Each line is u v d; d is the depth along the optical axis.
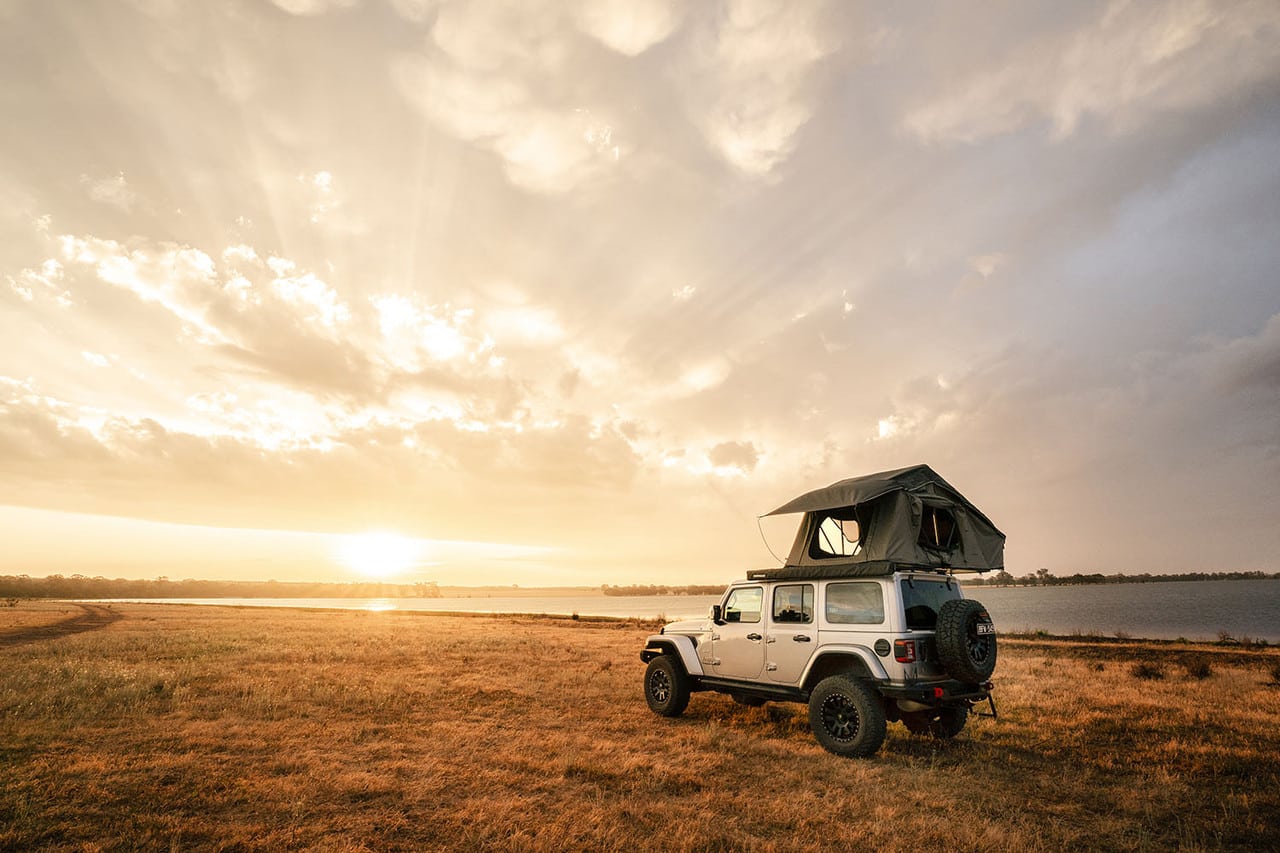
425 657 16.53
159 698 10.04
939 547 8.80
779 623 8.77
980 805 5.92
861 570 8.00
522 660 16.31
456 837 4.90
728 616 9.61
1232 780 6.84
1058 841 5.14
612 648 20.39
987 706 10.99
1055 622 68.56
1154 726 9.36
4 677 11.62
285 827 4.99
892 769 7.00
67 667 12.84
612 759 7.16
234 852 4.56
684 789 6.25
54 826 4.80
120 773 6.19
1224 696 12.03
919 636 7.62
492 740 7.91
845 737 7.62
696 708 10.48
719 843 4.88
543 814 5.39
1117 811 5.89
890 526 8.19
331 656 16.31
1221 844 5.15
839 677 7.74
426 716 9.28
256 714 9.08
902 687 7.27
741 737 8.35
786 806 5.73
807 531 9.11
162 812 5.24
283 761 6.71
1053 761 7.60
